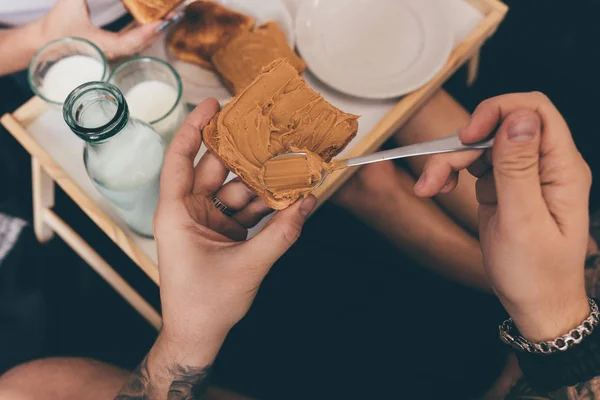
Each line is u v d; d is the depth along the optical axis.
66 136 0.76
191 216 0.59
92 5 0.90
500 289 0.56
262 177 0.58
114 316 1.01
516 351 0.59
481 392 0.94
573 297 0.55
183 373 0.63
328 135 0.61
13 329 0.96
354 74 0.75
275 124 0.60
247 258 0.57
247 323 1.00
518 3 1.16
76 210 1.06
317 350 0.98
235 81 0.73
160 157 0.63
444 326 0.98
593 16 1.14
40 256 1.02
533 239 0.52
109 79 0.69
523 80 1.10
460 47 0.77
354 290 1.01
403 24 0.77
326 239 1.03
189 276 0.58
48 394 0.75
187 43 0.75
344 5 0.78
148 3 0.74
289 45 0.76
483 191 0.59
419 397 0.95
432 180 0.59
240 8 0.78
